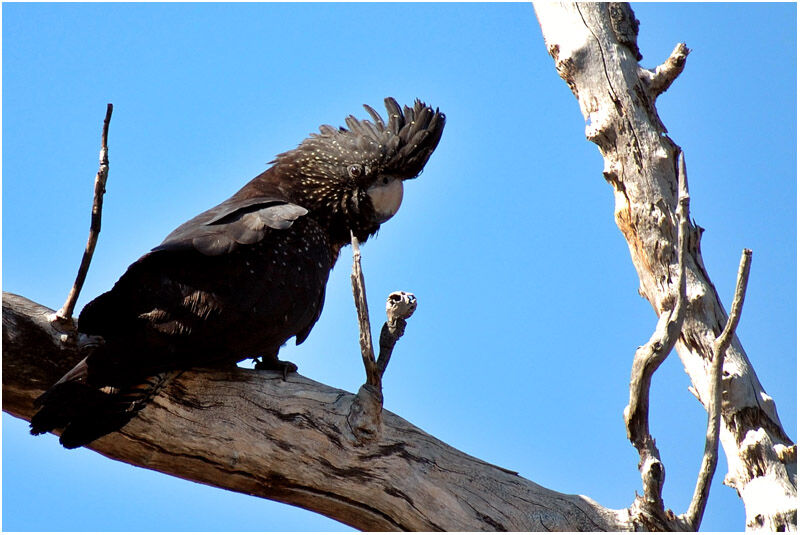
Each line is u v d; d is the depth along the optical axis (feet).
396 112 42.75
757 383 37.37
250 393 33.88
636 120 38.96
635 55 40.19
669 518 32.60
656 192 38.45
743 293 30.73
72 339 33.14
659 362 31.09
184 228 34.83
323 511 34.50
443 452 34.55
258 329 33.35
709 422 31.89
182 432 33.32
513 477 34.73
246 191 40.68
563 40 40.29
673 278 38.01
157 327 31.73
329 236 42.09
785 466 35.70
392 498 33.68
